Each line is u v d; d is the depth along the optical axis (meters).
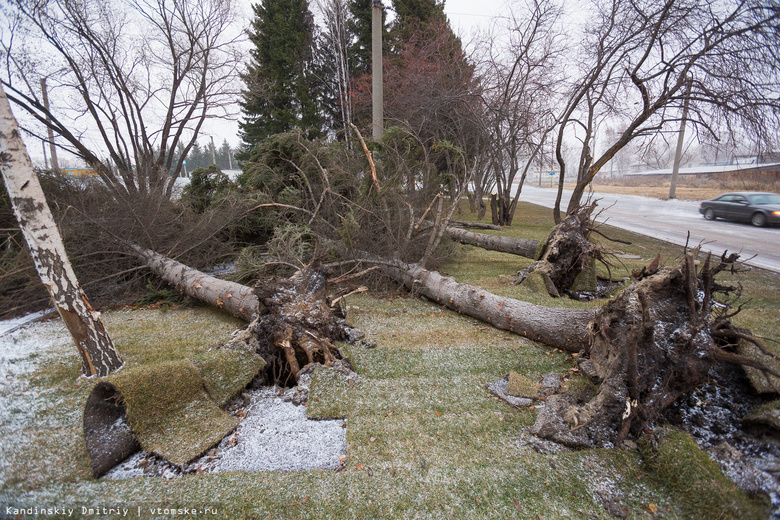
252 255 5.69
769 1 5.64
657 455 2.22
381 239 5.95
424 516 1.90
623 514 1.92
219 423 2.54
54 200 5.92
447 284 5.06
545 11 10.88
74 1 8.89
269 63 19.17
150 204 6.20
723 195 13.79
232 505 1.94
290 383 3.38
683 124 7.36
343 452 2.36
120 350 3.82
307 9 19.06
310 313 3.49
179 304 5.41
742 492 1.89
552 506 1.97
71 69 9.27
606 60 8.19
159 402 2.46
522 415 2.73
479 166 14.24
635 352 2.46
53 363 3.60
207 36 11.59
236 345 3.13
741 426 2.40
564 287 6.16
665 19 7.04
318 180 6.90
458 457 2.30
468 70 13.76
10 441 2.42
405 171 6.61
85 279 5.48
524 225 13.22
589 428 2.49
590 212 6.12
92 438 2.29
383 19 19.41
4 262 5.24
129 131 10.94
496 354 3.71
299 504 1.95
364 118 18.14
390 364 3.48
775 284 6.01
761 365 2.24
